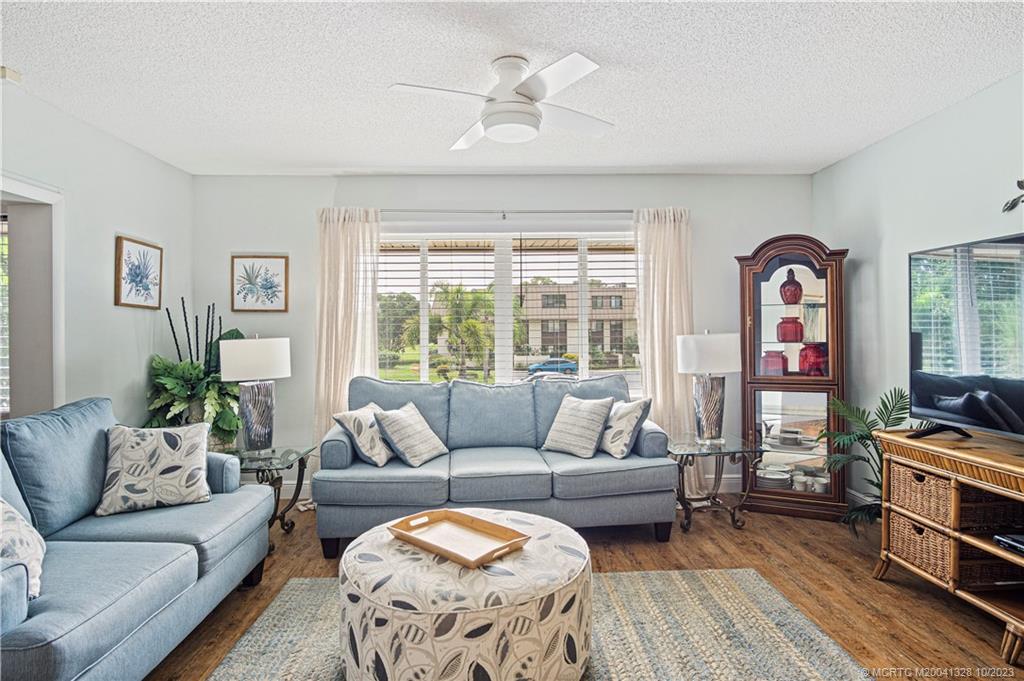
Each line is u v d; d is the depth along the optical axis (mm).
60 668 1458
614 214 4219
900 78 2662
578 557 2010
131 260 3445
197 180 4145
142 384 3596
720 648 2139
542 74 2088
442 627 1689
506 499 3127
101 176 3219
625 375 4305
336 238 4074
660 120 3172
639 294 4203
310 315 4164
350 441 3330
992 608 2143
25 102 2707
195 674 2008
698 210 4262
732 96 2854
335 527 3049
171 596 1915
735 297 4254
